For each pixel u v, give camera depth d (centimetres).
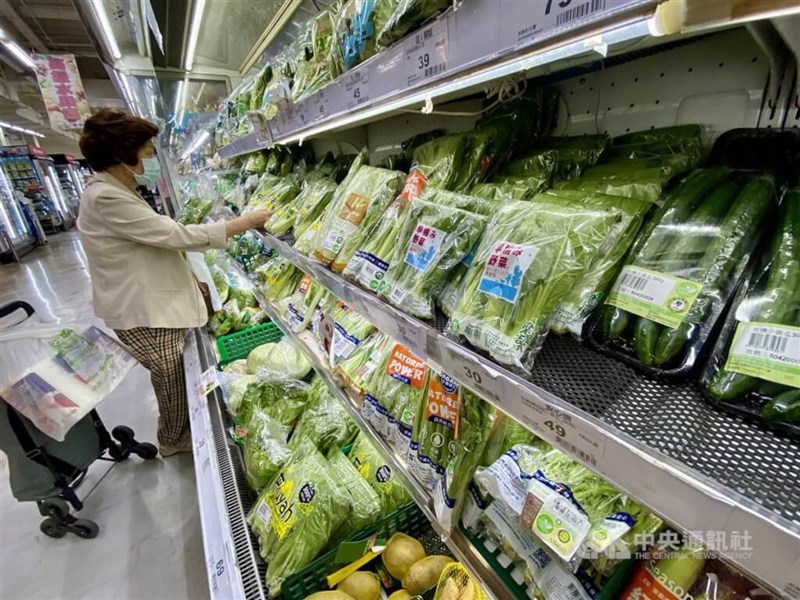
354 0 89
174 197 531
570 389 45
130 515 189
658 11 30
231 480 128
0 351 151
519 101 90
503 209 64
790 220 44
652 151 69
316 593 89
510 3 43
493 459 71
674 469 32
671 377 44
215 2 225
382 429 99
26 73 911
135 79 385
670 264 48
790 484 30
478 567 68
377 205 97
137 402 280
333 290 98
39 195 1190
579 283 54
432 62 57
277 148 228
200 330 239
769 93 59
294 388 159
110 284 180
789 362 36
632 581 51
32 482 168
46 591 157
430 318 69
